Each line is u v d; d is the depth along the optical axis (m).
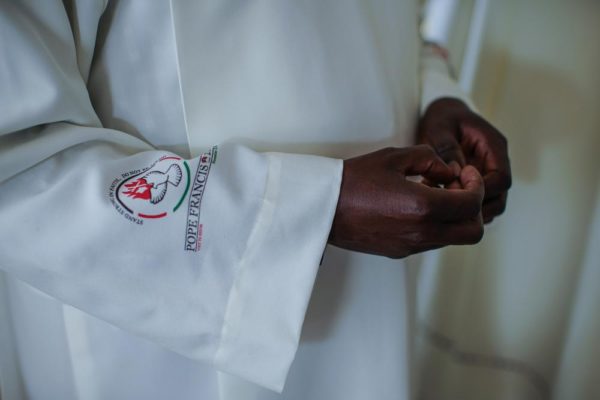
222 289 0.39
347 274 0.51
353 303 0.53
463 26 0.90
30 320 0.52
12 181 0.37
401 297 0.54
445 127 0.57
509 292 0.96
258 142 0.45
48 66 0.36
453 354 1.09
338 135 0.47
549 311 0.95
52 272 0.38
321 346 0.54
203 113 0.43
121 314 0.39
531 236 0.90
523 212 0.89
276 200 0.39
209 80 0.42
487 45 0.83
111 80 0.44
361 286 0.52
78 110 0.39
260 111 0.44
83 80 0.43
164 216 0.37
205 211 0.38
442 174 0.43
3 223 0.37
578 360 0.89
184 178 0.38
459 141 0.58
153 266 0.38
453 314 1.06
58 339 0.52
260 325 0.40
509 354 1.02
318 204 0.39
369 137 0.49
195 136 0.44
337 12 0.44
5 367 0.55
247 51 0.42
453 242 0.40
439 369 1.13
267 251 0.39
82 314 0.49
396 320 0.54
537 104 0.83
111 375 0.52
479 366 1.07
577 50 0.77
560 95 0.80
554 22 0.77
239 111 0.44
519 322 0.98
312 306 0.52
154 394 0.53
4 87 0.35
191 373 0.52
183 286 0.39
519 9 0.78
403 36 0.53
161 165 0.40
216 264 0.38
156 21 0.41
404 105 0.54
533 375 1.01
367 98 0.47
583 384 0.90
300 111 0.44
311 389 0.56
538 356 0.99
